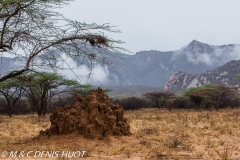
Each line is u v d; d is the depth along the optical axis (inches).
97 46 325.7
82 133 421.4
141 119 999.6
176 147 403.2
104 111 440.8
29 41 320.5
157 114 1364.4
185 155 350.6
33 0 295.3
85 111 445.1
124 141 416.2
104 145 388.2
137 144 403.2
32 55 326.0
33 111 1852.9
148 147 388.8
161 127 660.7
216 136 532.4
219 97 1840.6
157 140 461.1
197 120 861.2
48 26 309.0
